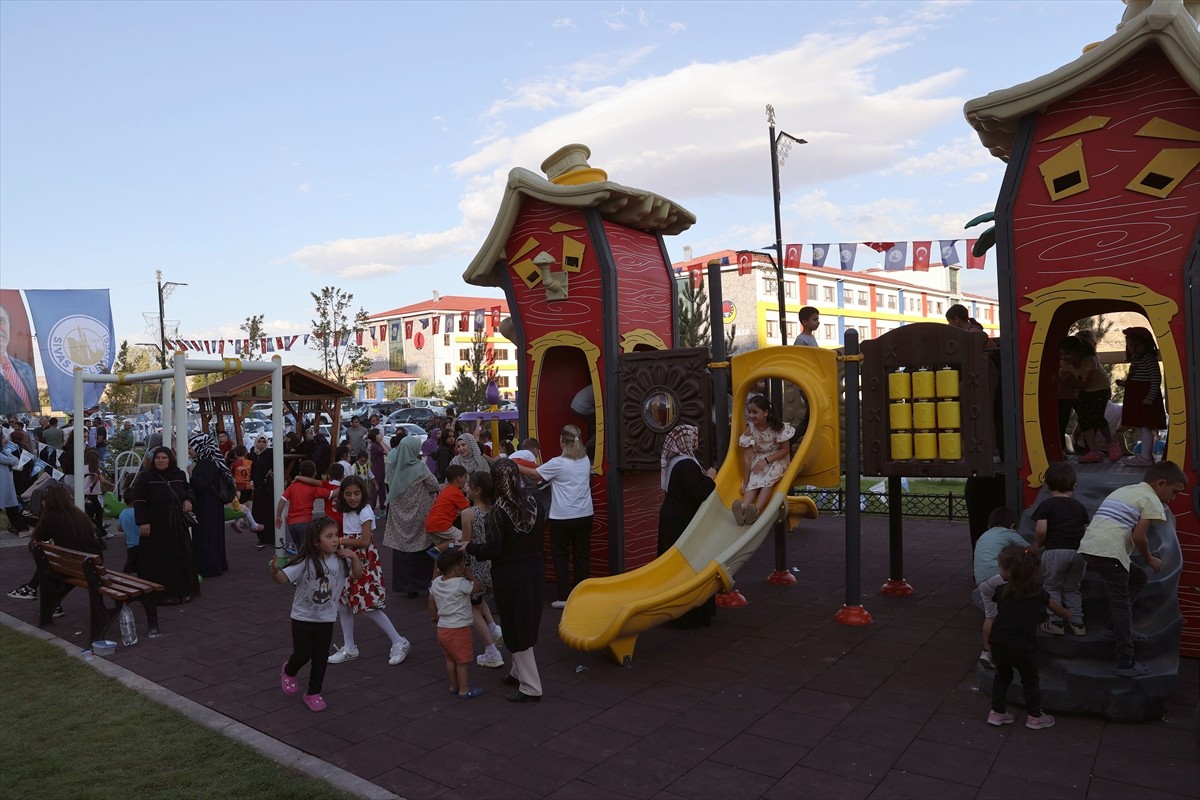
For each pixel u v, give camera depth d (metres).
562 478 7.96
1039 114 6.59
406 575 8.65
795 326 39.97
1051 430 6.98
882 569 9.38
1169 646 5.15
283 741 5.00
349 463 15.80
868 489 15.12
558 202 8.89
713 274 7.93
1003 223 6.71
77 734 5.19
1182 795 4.03
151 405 15.66
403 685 6.00
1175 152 6.06
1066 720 4.98
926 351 6.89
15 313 20.98
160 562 8.55
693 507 7.44
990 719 4.93
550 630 7.30
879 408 7.10
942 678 5.80
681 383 8.09
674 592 6.22
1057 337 7.04
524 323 9.53
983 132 7.06
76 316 20.89
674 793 4.22
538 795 4.23
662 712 5.33
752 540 6.68
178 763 4.71
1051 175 6.52
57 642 7.35
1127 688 4.88
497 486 5.53
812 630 7.07
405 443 8.72
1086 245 6.39
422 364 70.56
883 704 5.34
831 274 40.38
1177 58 5.88
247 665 6.55
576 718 5.26
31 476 14.05
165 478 8.71
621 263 9.06
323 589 5.53
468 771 4.53
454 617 5.64
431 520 6.86
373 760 4.70
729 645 6.72
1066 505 5.29
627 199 8.84
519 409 9.62
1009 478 6.68
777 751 4.68
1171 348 6.08
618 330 8.80
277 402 11.73
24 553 12.20
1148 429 6.99
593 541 8.86
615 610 6.41
